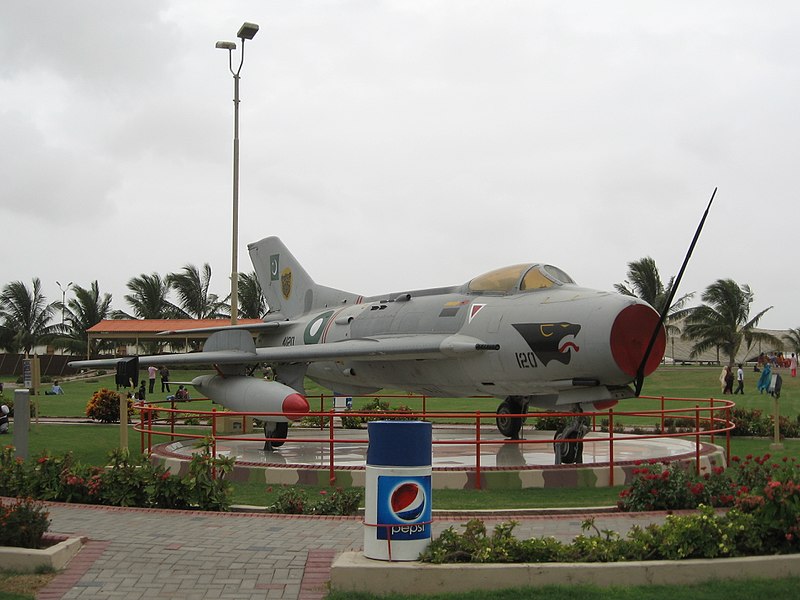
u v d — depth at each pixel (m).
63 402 41.12
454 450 18.36
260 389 18.48
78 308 86.88
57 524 10.39
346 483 14.40
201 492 11.80
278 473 14.81
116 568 8.27
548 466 14.41
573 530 10.02
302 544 9.27
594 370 14.99
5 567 8.19
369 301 22.64
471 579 7.43
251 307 84.12
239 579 7.91
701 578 7.60
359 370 20.70
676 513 11.21
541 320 15.77
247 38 26.22
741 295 68.19
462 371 17.44
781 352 88.75
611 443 14.33
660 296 72.56
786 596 7.06
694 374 63.00
